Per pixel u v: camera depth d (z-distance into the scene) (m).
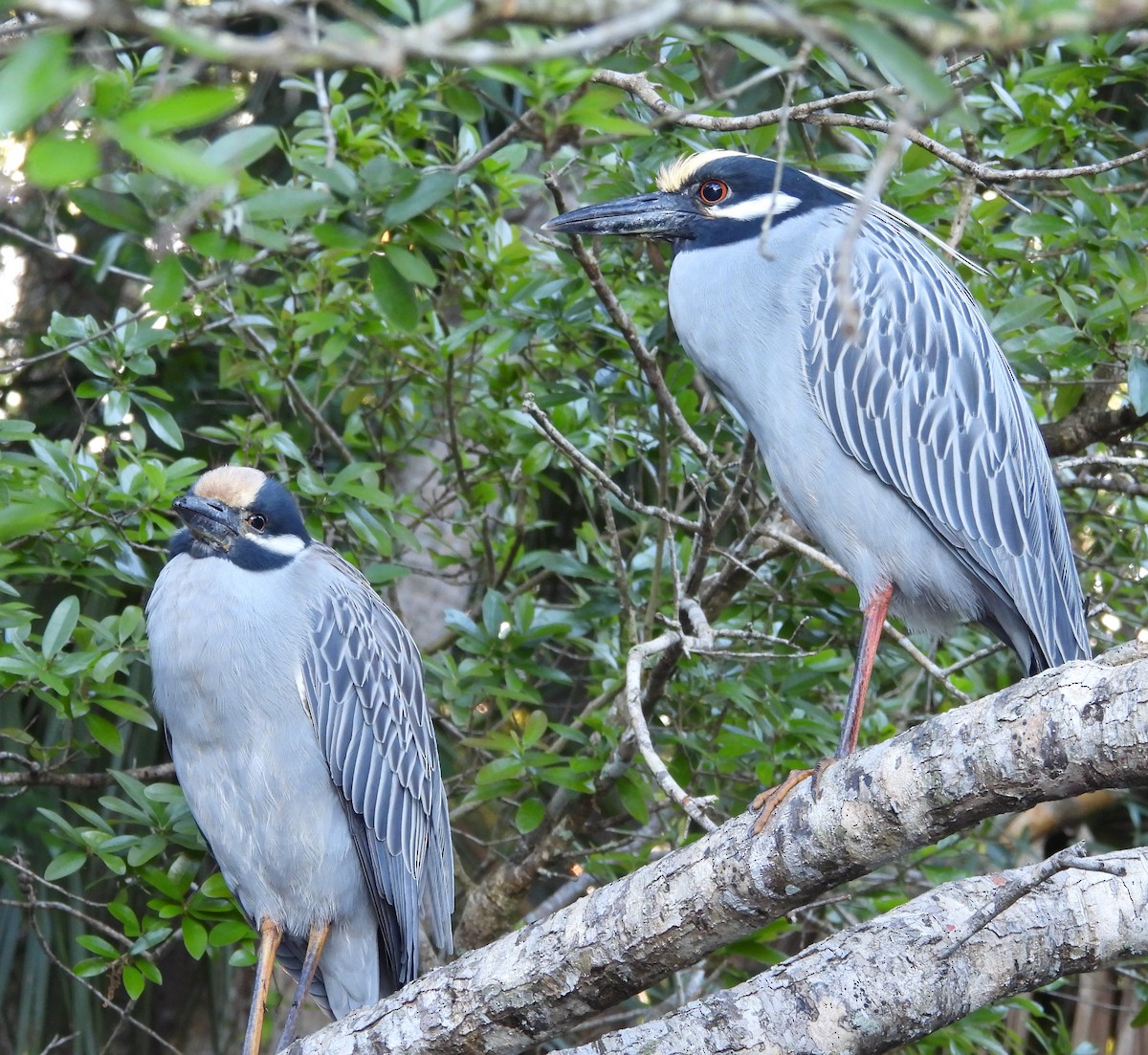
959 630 10.24
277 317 9.33
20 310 11.76
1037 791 4.47
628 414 9.56
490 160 8.54
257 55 2.59
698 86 9.54
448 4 4.36
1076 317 8.09
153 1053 11.01
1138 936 5.28
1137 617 9.56
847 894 8.54
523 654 8.74
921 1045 8.31
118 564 7.85
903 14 2.84
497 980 5.25
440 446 12.47
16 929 9.90
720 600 8.94
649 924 5.05
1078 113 8.31
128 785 7.80
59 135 3.02
